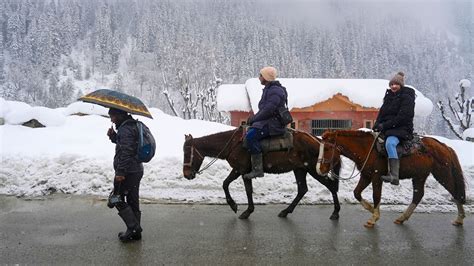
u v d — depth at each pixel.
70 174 9.95
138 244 6.58
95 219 7.84
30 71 96.31
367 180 8.02
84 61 116.56
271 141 8.11
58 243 6.57
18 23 117.38
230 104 25.83
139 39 96.62
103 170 10.01
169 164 10.27
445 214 8.76
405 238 7.14
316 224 7.85
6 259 5.90
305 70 81.19
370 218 8.31
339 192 9.81
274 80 8.29
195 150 8.38
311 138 8.33
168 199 9.23
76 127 13.73
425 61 119.75
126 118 6.70
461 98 25.75
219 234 7.14
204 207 8.82
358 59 104.62
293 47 106.88
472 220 8.32
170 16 109.00
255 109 23.50
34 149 11.18
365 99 24.42
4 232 7.07
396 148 7.77
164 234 7.09
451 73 116.81
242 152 8.22
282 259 6.07
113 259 5.95
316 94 24.17
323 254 6.30
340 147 8.03
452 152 8.19
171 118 15.70
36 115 13.77
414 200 8.09
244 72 64.94
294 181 10.01
